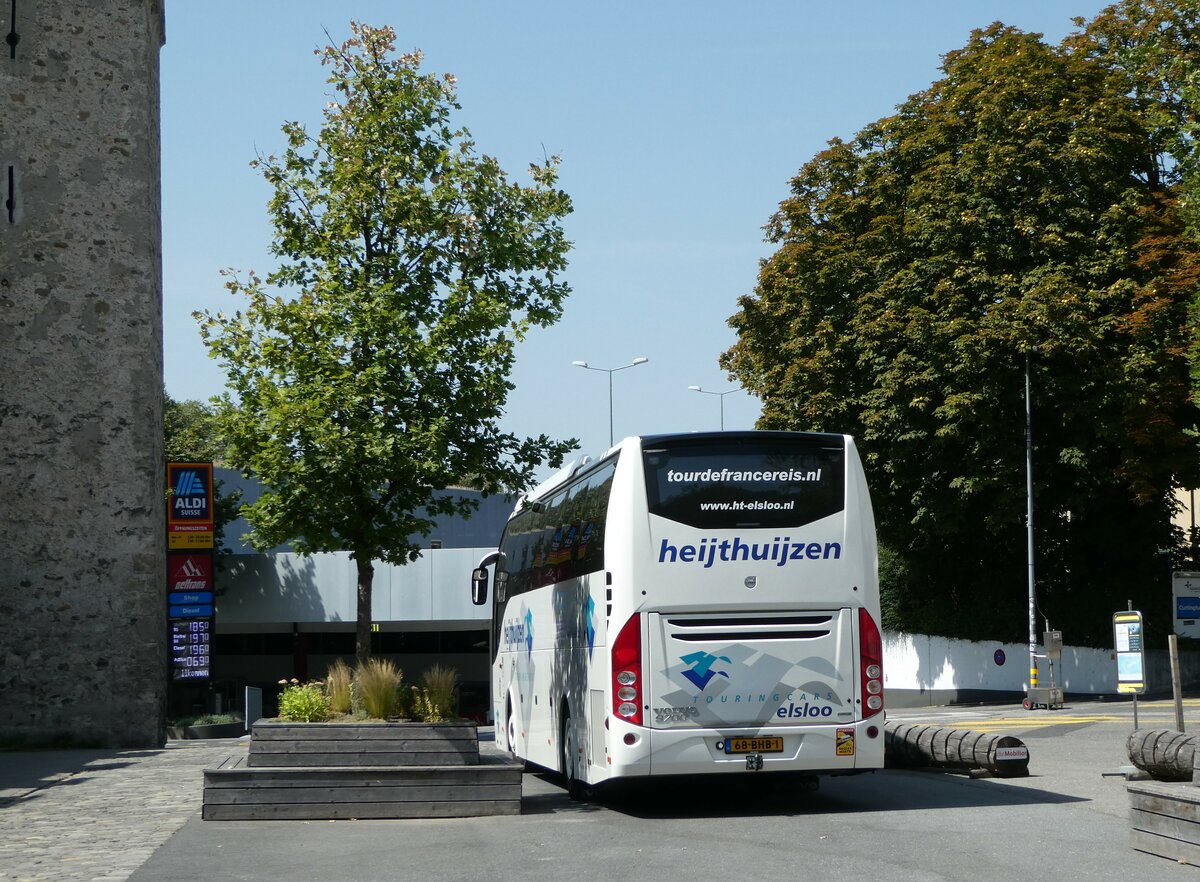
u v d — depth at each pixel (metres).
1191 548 40.34
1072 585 41.38
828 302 39.25
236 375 24.52
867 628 13.16
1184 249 34.50
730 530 13.05
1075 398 35.88
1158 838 9.45
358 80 24.67
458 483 25.34
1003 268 36.66
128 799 14.85
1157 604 39.47
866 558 13.23
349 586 53.03
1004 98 36.78
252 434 24.03
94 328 24.56
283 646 61.94
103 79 24.95
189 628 34.91
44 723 23.88
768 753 12.89
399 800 12.97
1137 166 37.41
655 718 12.83
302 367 24.08
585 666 14.10
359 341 23.97
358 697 13.96
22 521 24.09
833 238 39.44
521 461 25.16
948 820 11.80
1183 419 36.28
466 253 24.64
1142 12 37.84
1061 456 36.25
